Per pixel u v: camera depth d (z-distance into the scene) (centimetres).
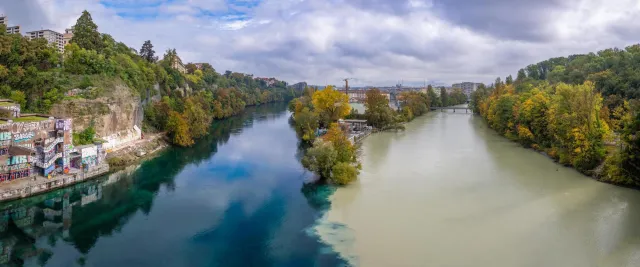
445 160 8931
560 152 8519
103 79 9138
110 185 7081
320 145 7206
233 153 10150
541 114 10019
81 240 4825
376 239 4694
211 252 4491
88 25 10638
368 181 7169
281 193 6619
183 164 8825
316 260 4219
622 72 11400
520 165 8306
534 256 4206
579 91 7888
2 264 4200
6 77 8019
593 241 4525
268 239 4791
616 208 5516
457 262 4109
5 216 5494
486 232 4825
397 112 18138
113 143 9038
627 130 6494
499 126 13212
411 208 5703
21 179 6366
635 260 4062
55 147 6831
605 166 6981
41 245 4669
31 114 7275
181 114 11881
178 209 5903
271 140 12281
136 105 10344
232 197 6450
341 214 5534
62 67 9138
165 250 4556
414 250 4394
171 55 19525
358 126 14238
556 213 5384
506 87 19475
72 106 8138
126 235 4972
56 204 6072
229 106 19675
